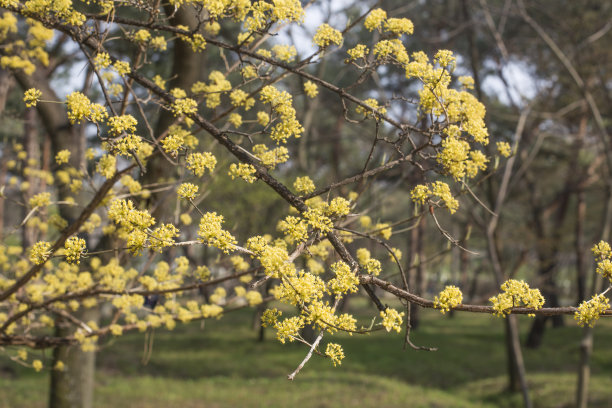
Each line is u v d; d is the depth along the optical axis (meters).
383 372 15.29
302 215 1.91
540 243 14.97
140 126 3.04
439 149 2.00
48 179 4.60
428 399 12.39
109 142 1.85
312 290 1.60
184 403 11.25
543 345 19.22
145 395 11.66
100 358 14.78
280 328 1.58
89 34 2.22
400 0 12.30
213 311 3.67
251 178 1.95
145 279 3.56
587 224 20.64
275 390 12.68
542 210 16.55
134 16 4.41
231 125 3.00
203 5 2.28
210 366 15.14
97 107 1.80
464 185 2.02
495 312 1.70
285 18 2.13
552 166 15.46
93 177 3.69
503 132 12.84
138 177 3.92
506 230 15.88
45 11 2.15
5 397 10.47
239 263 3.58
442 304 1.70
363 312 23.39
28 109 5.62
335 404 11.55
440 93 2.01
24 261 3.92
